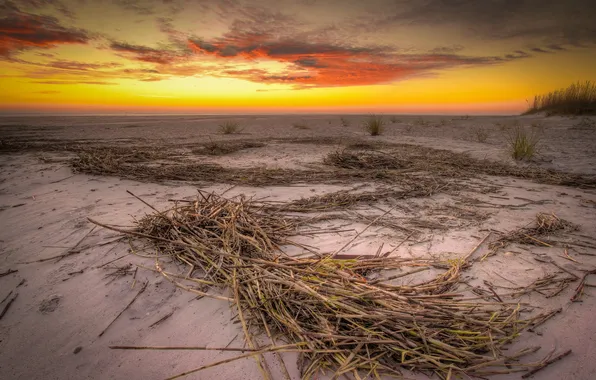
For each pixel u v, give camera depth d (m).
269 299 1.90
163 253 2.63
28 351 1.69
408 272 2.30
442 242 2.84
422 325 1.65
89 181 4.95
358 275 2.17
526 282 2.21
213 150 8.05
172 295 2.12
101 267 2.44
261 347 1.66
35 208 3.73
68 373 1.57
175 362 1.62
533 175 5.34
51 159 6.60
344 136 12.66
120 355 1.67
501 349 1.64
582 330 1.74
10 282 2.27
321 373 1.53
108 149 8.07
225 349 1.59
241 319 1.78
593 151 7.71
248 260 2.30
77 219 3.37
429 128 16.23
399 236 2.98
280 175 5.43
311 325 1.70
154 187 4.66
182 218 2.97
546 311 1.91
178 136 12.47
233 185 4.80
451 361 1.54
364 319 1.71
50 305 2.03
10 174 5.32
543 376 1.48
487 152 7.98
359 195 4.14
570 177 5.14
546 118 19.56
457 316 1.70
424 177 5.26
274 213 3.54
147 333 1.81
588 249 2.67
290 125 19.38
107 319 1.91
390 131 14.67
